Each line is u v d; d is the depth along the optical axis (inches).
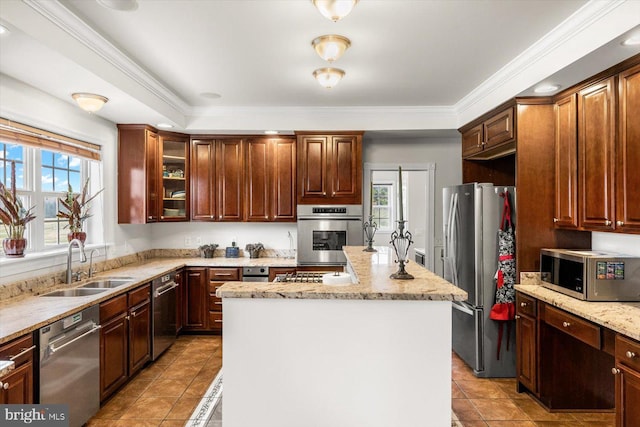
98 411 112.6
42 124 120.3
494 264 136.6
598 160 105.1
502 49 114.6
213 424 105.3
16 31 79.6
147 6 89.3
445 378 73.8
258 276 183.2
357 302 73.7
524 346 123.1
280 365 74.1
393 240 86.7
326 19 96.3
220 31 102.3
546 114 127.2
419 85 147.5
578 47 95.3
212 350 164.4
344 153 184.9
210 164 191.3
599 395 115.0
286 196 190.4
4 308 97.4
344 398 74.0
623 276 102.2
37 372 85.2
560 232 127.6
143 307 139.4
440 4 89.4
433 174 201.8
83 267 141.9
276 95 160.9
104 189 157.8
